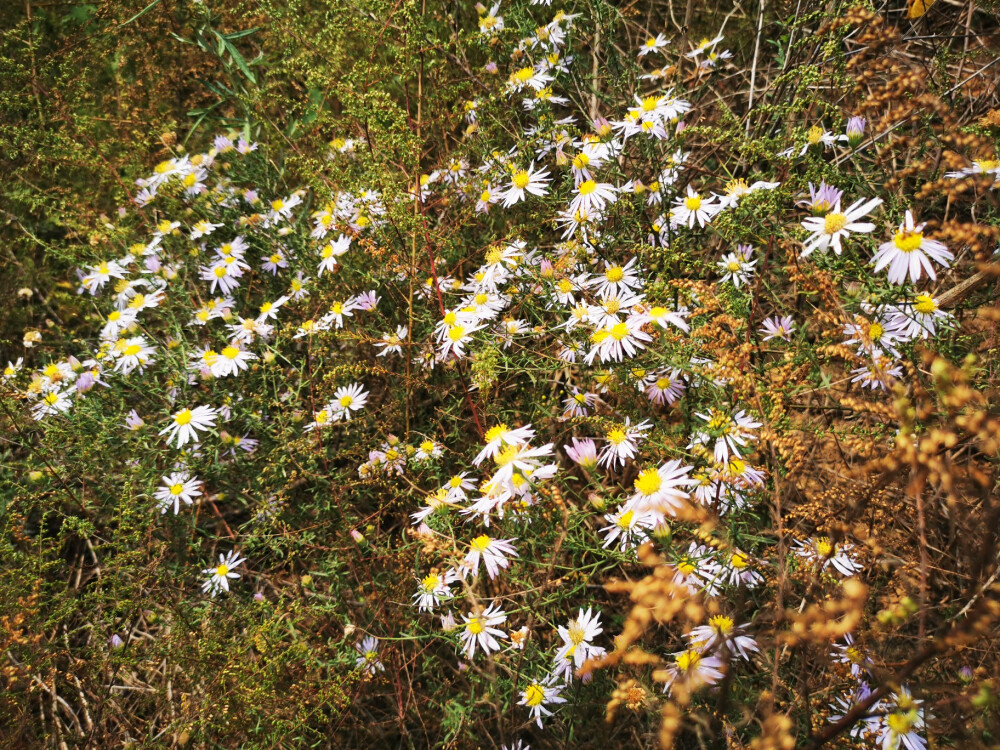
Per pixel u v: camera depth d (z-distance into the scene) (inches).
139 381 22.8
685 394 18.6
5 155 28.4
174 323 22.5
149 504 20.7
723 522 14.8
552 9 26.1
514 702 16.6
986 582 12.7
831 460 18.2
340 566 20.3
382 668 18.1
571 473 21.2
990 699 10.6
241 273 24.5
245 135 26.8
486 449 15.9
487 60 26.8
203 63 28.7
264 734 17.5
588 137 20.9
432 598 17.9
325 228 23.1
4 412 21.6
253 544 20.4
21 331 27.3
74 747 19.3
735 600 14.9
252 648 19.8
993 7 20.5
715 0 28.4
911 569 14.4
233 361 22.0
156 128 27.5
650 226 20.4
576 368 20.7
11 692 18.9
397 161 23.3
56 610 18.5
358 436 22.4
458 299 22.2
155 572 19.6
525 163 23.0
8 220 28.3
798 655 15.0
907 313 15.9
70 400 22.3
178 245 25.7
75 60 27.9
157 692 19.3
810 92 22.5
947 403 11.5
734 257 19.3
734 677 14.3
